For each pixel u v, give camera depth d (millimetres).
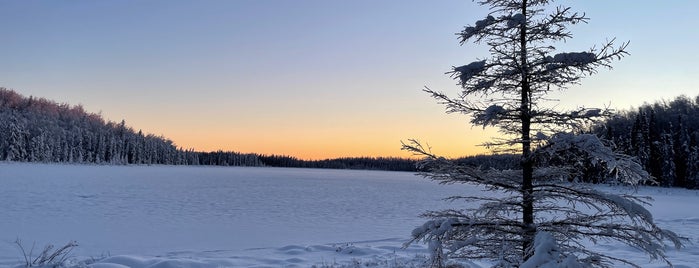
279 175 107625
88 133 129875
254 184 62688
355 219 26141
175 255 13273
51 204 29344
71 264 10883
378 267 10914
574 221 5453
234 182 66375
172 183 58125
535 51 5609
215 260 11742
